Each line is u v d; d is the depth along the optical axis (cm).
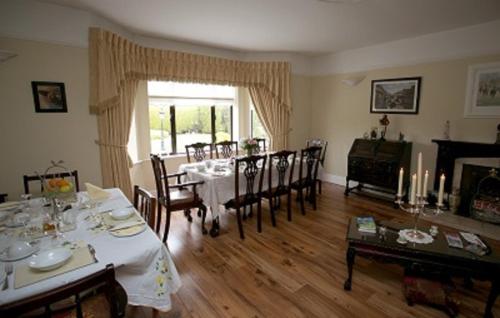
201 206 305
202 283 223
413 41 400
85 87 312
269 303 200
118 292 147
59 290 93
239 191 309
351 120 494
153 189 434
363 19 322
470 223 336
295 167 374
